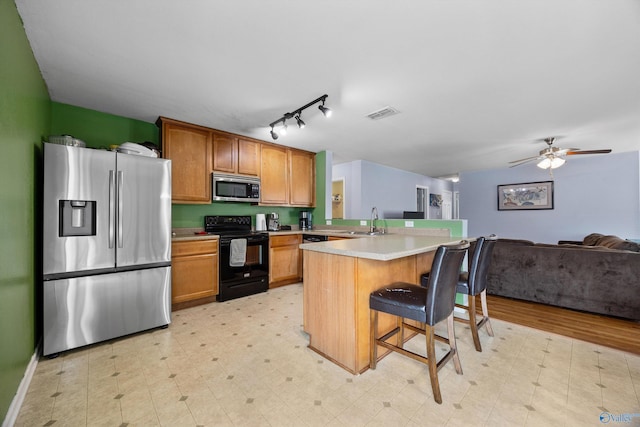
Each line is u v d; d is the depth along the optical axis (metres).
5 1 1.32
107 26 1.57
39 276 2.03
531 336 2.35
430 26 1.57
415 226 3.49
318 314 2.04
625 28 1.56
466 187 6.71
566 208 5.44
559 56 1.86
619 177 4.92
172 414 1.40
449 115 2.94
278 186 4.18
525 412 1.42
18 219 1.57
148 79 2.19
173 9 1.44
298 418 1.38
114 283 2.22
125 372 1.78
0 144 1.30
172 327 2.52
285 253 3.98
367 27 1.58
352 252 1.72
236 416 1.39
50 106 2.53
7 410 1.33
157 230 2.46
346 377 1.73
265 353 2.04
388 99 2.55
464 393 1.58
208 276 3.18
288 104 2.66
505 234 6.16
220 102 2.62
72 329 2.03
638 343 2.22
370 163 5.65
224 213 3.88
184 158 3.17
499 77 2.15
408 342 2.24
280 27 1.58
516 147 4.30
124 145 2.47
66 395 1.54
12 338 1.44
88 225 2.15
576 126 3.28
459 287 2.16
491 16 1.49
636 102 2.59
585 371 1.80
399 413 1.41
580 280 2.95
